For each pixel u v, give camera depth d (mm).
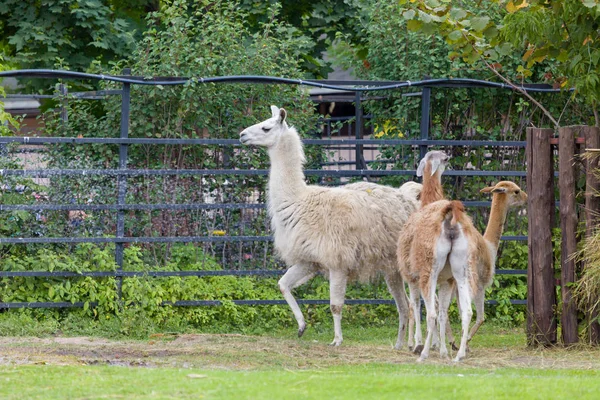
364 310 21188
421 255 15570
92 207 19656
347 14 30578
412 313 17438
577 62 18172
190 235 20781
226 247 20984
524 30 18531
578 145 17891
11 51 31875
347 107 38156
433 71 22500
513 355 16859
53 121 22344
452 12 18719
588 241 17203
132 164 21062
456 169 22469
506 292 21391
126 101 19844
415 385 11789
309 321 20719
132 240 19703
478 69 22344
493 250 17469
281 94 22109
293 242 18047
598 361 16062
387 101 23453
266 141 18203
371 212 17938
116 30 29625
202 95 21078
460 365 15125
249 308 20375
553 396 11148
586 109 22641
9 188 19828
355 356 16297
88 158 21062
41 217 19984
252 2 29812
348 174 20641
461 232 15312
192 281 20312
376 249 17906
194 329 19641
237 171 20141
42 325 18859
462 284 15367
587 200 17484
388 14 23656
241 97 21719
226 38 22000
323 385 11852
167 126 21156
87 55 30031
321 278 21328
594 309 17500
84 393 11398
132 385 11930
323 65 32031
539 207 17984
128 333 18641
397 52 23203
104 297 19375
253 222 20969
